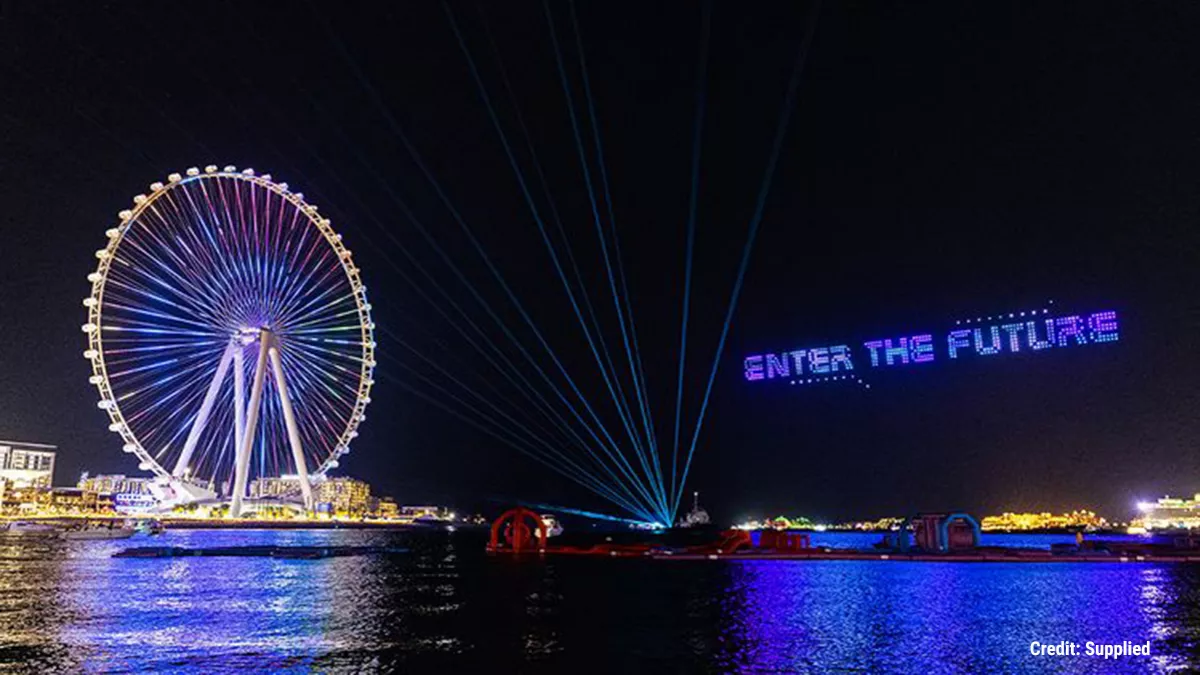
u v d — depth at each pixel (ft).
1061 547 209.77
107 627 95.86
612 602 118.42
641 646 81.87
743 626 94.48
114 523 515.09
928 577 149.79
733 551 217.36
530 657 76.74
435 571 186.09
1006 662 73.97
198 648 81.56
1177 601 112.37
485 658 76.02
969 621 96.43
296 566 207.21
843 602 114.73
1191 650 79.00
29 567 195.72
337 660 75.51
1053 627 91.50
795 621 97.86
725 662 74.18
